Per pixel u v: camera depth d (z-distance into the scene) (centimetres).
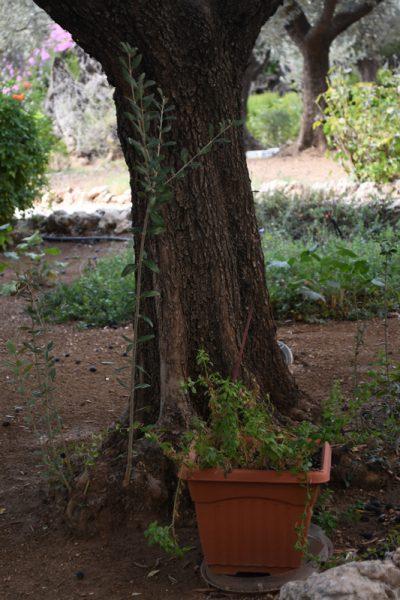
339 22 1645
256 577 314
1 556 348
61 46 1709
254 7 366
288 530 307
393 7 1759
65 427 490
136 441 373
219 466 303
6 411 522
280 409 398
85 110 1878
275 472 299
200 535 314
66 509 367
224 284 377
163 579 323
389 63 2169
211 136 338
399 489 384
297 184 1182
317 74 1711
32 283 408
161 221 322
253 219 393
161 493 360
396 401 439
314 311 727
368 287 718
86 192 1409
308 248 829
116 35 349
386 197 1048
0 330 721
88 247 1118
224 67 370
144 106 319
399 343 631
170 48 352
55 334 710
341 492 383
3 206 1101
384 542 333
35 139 1118
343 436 398
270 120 2133
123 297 763
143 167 350
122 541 351
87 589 320
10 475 424
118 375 591
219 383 337
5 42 1681
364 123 1152
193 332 376
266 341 397
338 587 253
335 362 588
